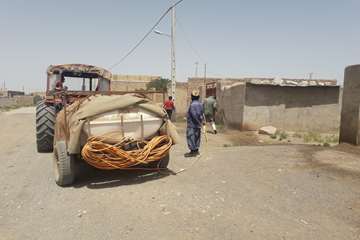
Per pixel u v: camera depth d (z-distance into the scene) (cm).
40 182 592
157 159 577
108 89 1015
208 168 648
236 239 349
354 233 359
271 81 1548
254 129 1526
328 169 604
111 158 525
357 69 807
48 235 377
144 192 509
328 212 416
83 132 530
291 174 580
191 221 396
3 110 4122
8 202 491
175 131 604
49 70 910
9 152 930
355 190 489
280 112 1556
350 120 834
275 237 352
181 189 518
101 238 363
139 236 364
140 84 4450
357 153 747
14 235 381
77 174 593
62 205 470
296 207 433
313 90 1580
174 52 1784
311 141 1208
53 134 867
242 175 586
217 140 1196
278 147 851
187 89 2641
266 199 464
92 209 448
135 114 567
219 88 1892
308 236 353
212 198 473
